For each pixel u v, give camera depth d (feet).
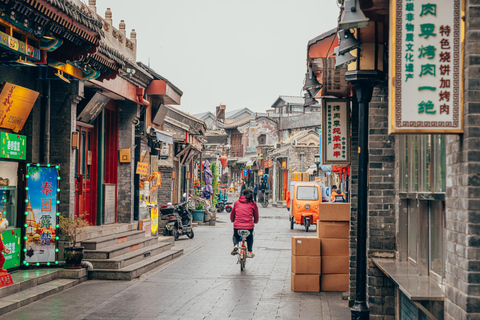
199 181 103.45
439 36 14.11
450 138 14.57
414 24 14.16
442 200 16.90
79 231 32.65
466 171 13.37
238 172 220.43
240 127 217.36
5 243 29.81
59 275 31.63
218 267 38.99
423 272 19.43
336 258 30.68
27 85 31.50
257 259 43.34
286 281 33.63
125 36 47.34
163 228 60.80
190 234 60.08
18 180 31.55
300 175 129.49
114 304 26.84
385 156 23.44
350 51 19.57
